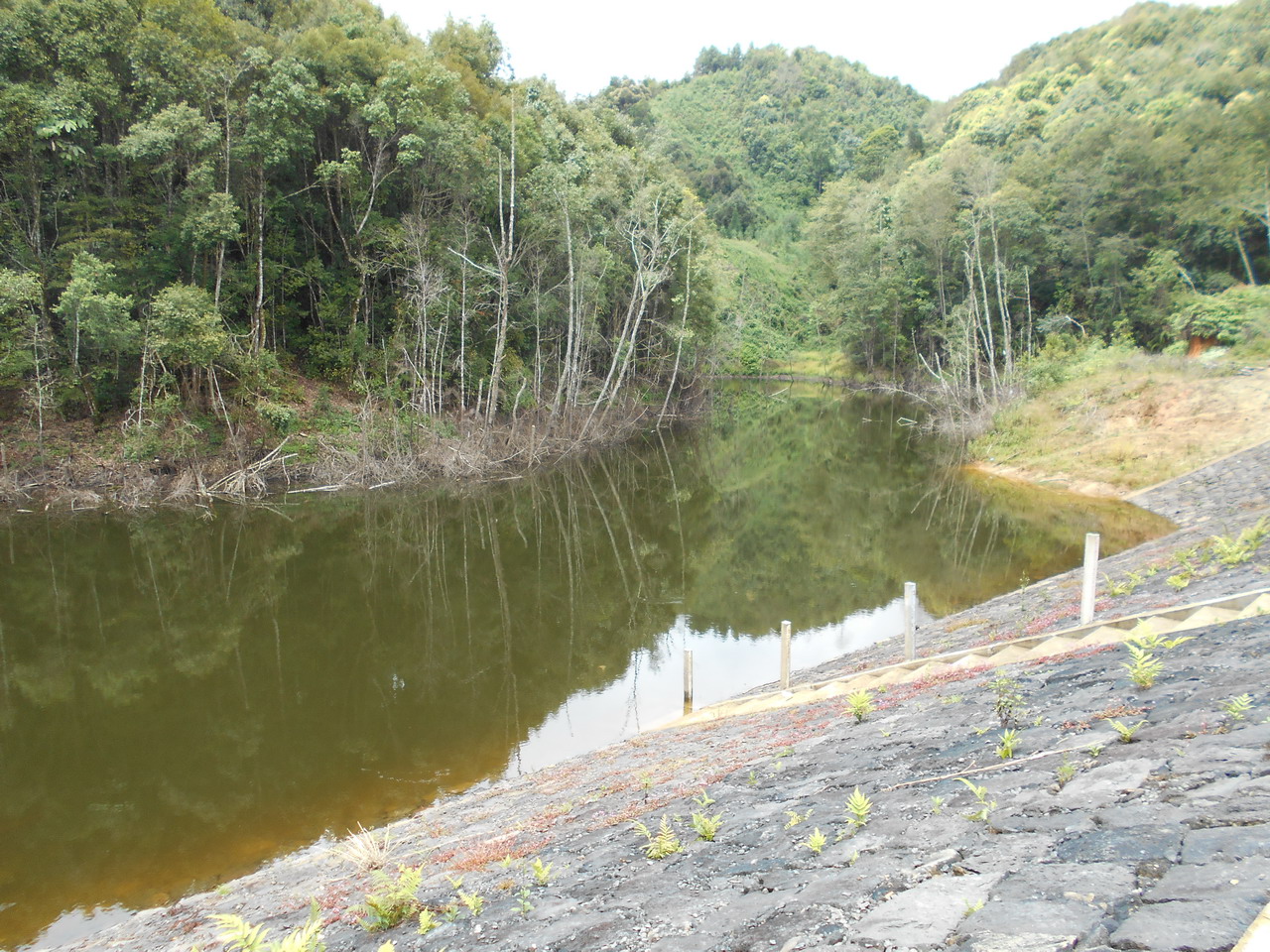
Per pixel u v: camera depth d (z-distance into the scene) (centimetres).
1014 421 3206
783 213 10356
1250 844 232
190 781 1077
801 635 1584
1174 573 1117
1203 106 4138
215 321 2564
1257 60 4984
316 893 676
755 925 306
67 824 979
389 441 2948
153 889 856
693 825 514
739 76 13600
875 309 5625
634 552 2273
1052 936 221
